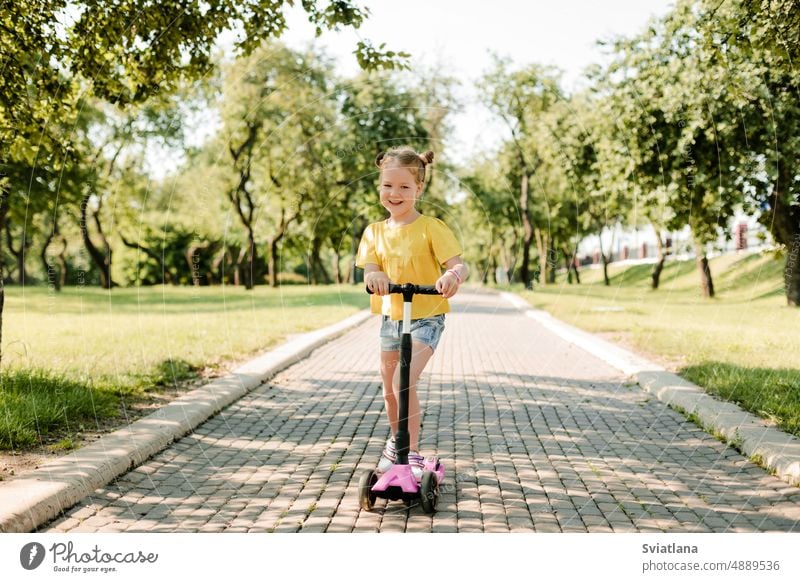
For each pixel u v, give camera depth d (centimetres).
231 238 3322
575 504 388
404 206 411
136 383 675
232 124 2645
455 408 648
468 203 2967
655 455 488
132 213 2897
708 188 1597
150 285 3556
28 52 696
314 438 535
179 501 391
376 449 503
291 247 3325
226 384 708
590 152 2100
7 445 455
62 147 793
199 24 757
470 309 1988
